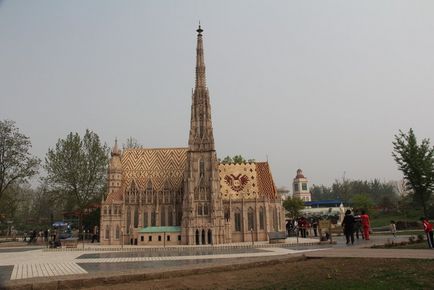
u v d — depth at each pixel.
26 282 31.09
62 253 80.50
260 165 146.62
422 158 92.00
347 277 31.23
